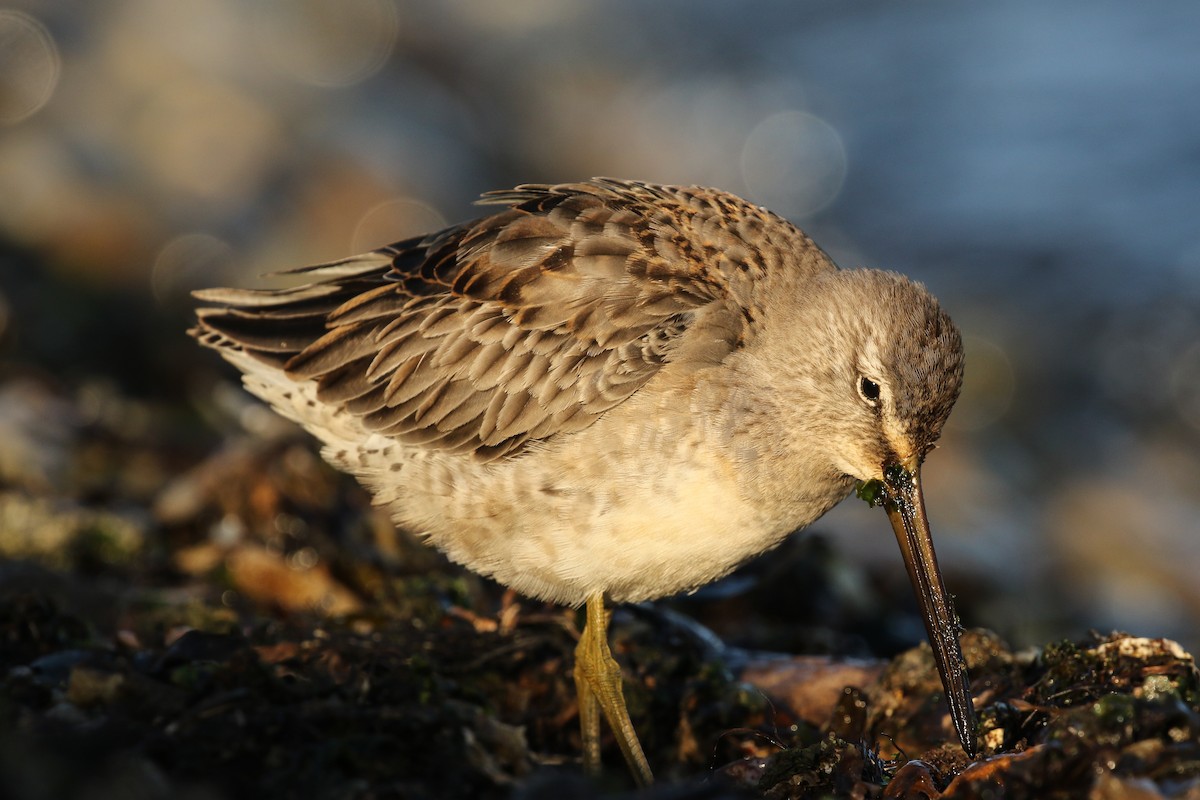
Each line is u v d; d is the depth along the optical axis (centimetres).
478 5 3303
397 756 763
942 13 3531
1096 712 746
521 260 970
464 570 1225
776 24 3525
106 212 2255
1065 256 2512
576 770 912
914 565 953
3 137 2403
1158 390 2248
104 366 1892
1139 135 2841
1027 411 2239
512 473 952
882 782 790
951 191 2767
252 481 1281
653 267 962
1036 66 3191
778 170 2930
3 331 1795
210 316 1049
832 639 1220
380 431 1001
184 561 1234
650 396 934
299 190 2484
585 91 3136
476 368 969
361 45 2984
